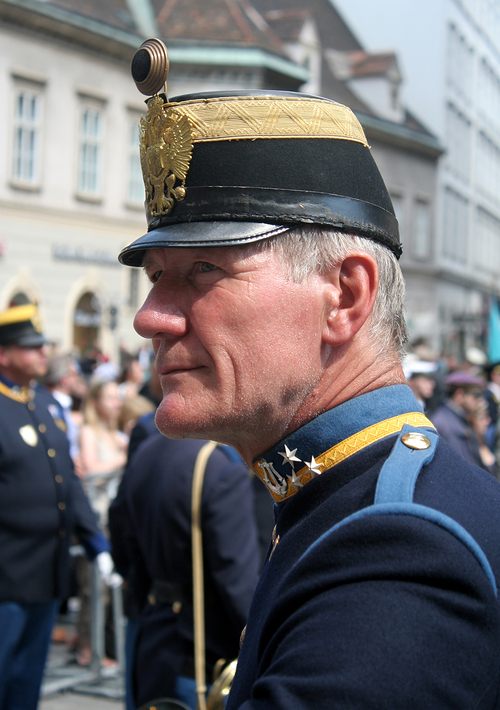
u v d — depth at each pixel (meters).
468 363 10.61
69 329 19.83
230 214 0.85
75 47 19.59
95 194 20.39
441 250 33.59
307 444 0.88
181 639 2.25
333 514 0.79
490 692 0.69
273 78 24.38
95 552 3.91
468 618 0.65
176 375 0.88
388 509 0.71
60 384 5.77
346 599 0.66
